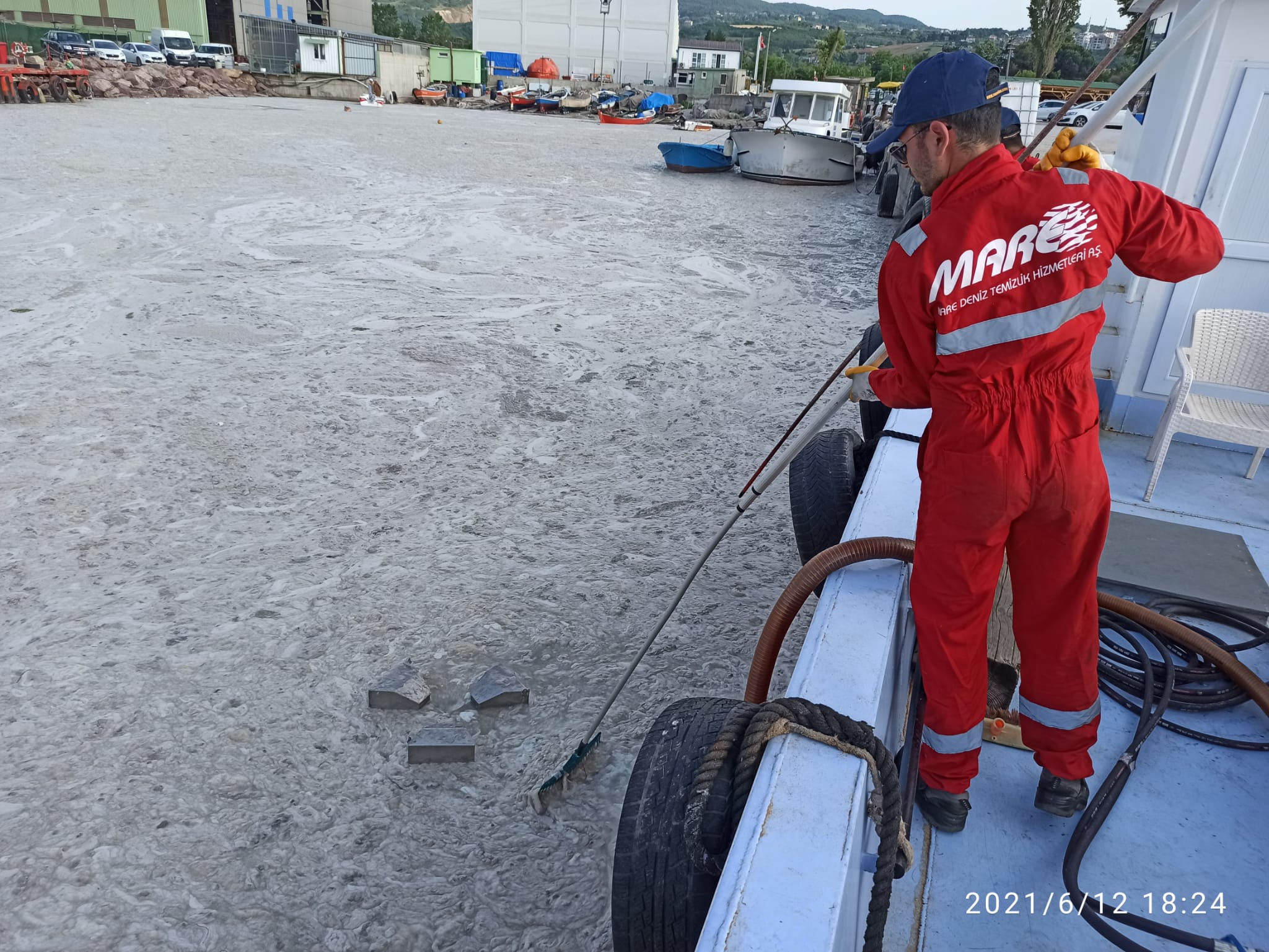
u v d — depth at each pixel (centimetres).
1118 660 267
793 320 966
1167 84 410
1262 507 359
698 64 8869
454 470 580
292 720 356
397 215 1367
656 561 486
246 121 2662
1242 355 360
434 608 434
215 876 285
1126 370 415
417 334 841
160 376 702
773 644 236
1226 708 252
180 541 479
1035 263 171
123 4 5441
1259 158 368
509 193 1641
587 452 619
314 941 266
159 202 1334
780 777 165
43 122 2198
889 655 207
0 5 5269
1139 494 367
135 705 357
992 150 177
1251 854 210
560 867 296
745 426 677
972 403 181
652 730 200
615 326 907
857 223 1611
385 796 322
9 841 293
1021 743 245
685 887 176
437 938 269
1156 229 175
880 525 266
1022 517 189
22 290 897
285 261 1069
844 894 141
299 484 549
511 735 355
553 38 6738
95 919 268
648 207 1622
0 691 361
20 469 545
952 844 214
